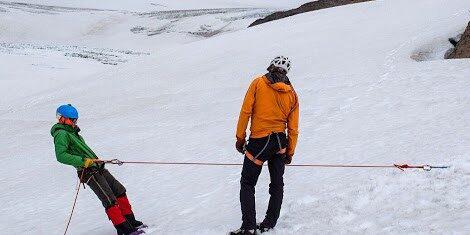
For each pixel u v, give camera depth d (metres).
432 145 7.22
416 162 6.46
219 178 8.09
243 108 5.06
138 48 90.31
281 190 5.18
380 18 27.28
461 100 10.06
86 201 8.66
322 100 13.29
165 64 27.55
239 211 6.22
